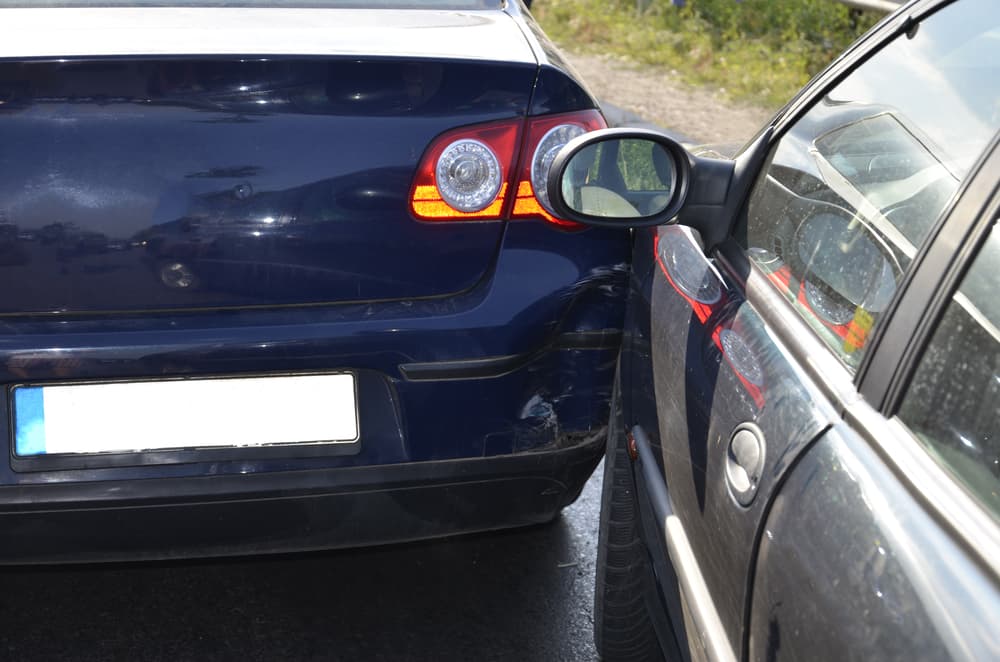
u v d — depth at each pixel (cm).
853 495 143
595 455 257
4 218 224
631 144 227
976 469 131
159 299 229
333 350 231
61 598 294
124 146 223
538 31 279
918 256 154
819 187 194
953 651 118
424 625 286
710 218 222
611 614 260
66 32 241
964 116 165
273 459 234
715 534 177
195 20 257
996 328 136
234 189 227
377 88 229
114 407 230
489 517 254
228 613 290
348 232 232
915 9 196
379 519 245
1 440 229
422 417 238
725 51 949
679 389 208
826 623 137
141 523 235
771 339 182
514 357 241
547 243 243
